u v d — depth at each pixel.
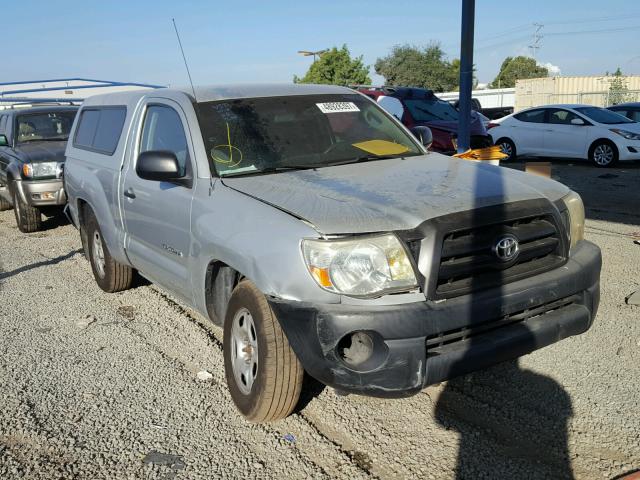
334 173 3.94
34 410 3.90
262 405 3.39
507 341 3.14
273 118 4.45
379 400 3.87
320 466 3.24
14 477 3.23
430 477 3.10
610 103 30.00
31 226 9.24
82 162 6.04
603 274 6.03
